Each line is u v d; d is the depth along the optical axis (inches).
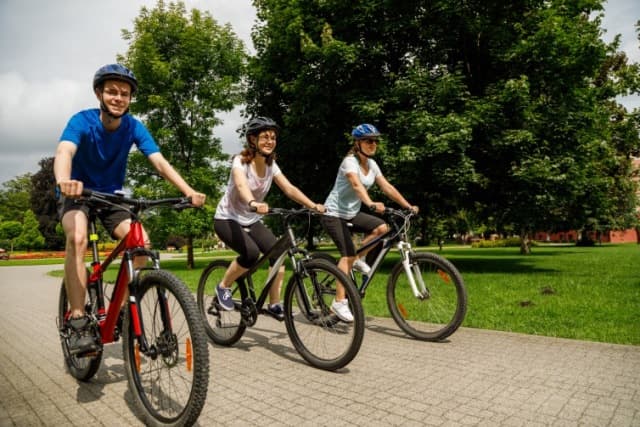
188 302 87.0
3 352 160.2
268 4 570.6
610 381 116.1
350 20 460.8
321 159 538.3
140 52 684.7
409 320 174.1
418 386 115.3
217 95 719.1
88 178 119.0
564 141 449.4
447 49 471.5
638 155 568.1
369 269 176.7
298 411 100.5
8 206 2655.0
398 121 419.8
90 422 96.4
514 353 143.9
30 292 376.2
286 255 146.7
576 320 186.7
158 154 123.1
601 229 1283.2
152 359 95.4
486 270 458.0
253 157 147.6
